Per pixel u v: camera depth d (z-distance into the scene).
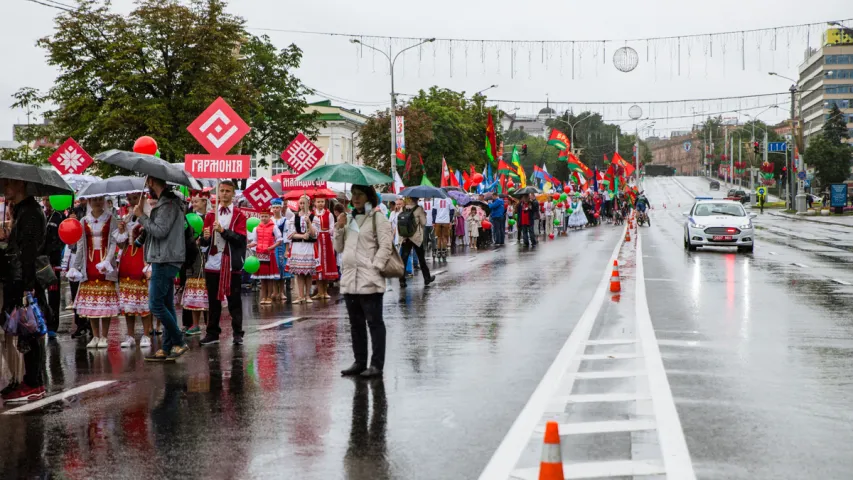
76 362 10.13
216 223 11.12
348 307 9.05
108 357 10.48
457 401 7.69
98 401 7.92
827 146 113.25
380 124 60.31
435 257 29.39
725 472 5.53
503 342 10.98
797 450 6.03
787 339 10.92
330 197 19.89
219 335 11.83
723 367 9.06
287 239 16.42
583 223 52.62
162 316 10.03
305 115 43.78
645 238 39.28
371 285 8.89
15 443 6.50
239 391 8.26
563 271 22.11
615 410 7.30
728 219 29.14
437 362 9.63
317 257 17.00
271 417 7.19
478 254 30.33
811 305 14.45
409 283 19.62
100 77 31.88
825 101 157.00
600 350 10.32
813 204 92.00
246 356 10.29
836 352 9.97
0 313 8.10
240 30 34.28
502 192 43.62
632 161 164.38
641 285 18.05
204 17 33.28
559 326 12.33
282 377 8.93
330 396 7.98
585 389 8.15
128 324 11.42
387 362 9.69
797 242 34.97
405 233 12.07
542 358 9.79
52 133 36.50
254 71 42.50
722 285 18.00
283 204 18.30
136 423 7.06
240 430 6.77
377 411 7.36
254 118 37.88
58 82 32.56
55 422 7.14
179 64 32.66
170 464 5.90
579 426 6.77
